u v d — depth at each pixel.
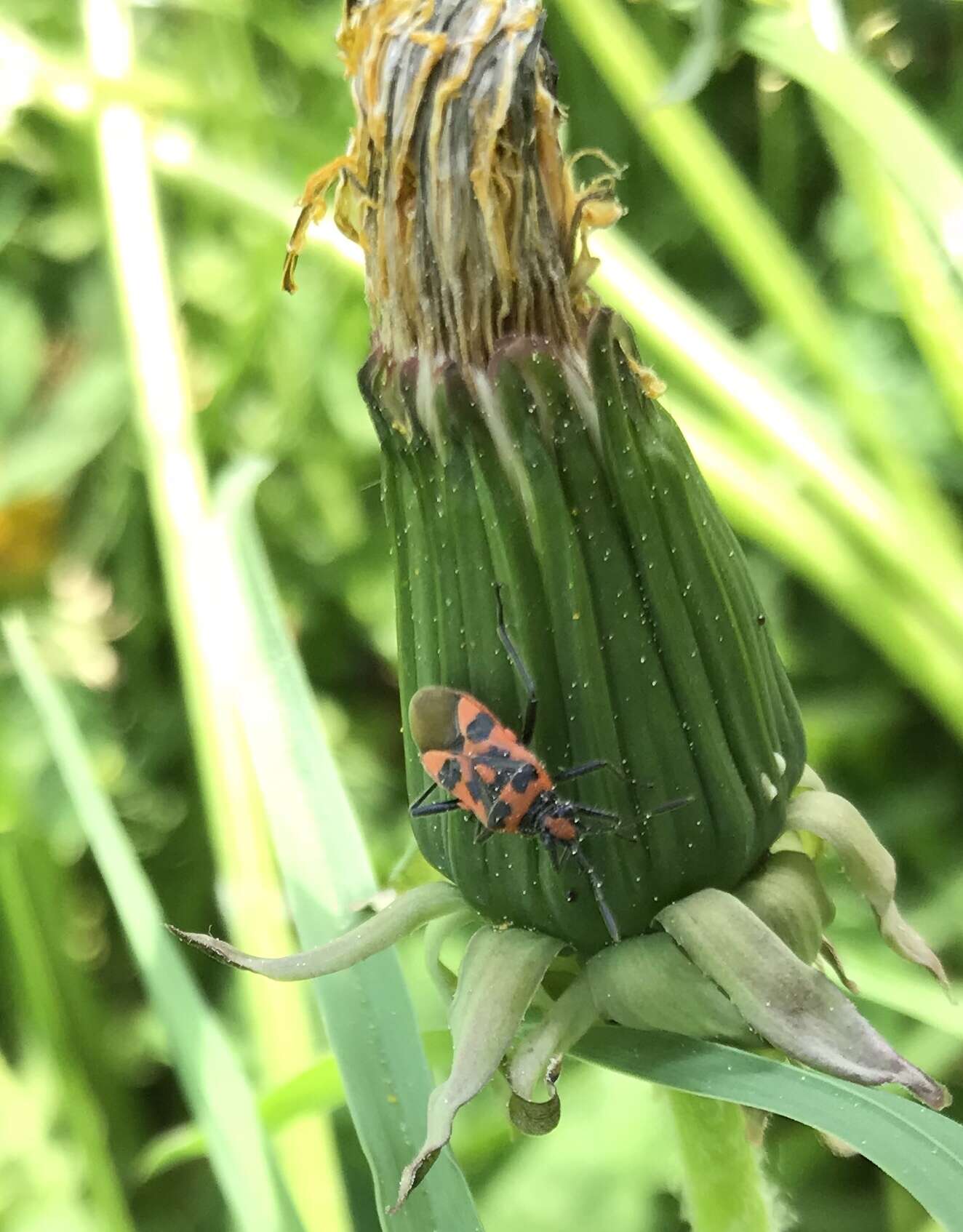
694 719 0.05
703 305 0.14
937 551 0.11
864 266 0.13
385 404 0.05
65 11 0.15
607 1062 0.05
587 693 0.05
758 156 0.14
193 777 0.15
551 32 0.14
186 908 0.14
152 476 0.11
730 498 0.11
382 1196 0.05
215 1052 0.06
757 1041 0.05
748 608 0.05
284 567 0.15
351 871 0.06
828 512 0.11
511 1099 0.05
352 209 0.05
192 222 0.15
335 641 0.15
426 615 0.05
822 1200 0.10
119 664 0.15
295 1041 0.09
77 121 0.12
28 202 0.16
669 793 0.05
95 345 0.16
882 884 0.05
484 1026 0.05
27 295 0.16
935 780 0.12
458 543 0.05
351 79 0.05
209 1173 0.12
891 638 0.11
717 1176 0.05
